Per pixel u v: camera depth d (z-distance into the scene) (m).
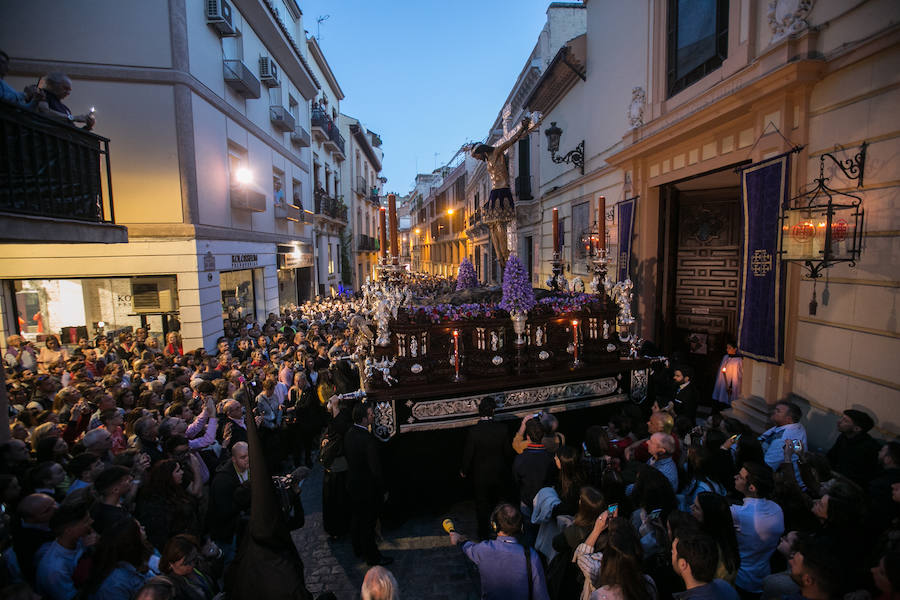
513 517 3.01
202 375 6.52
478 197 27.78
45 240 4.59
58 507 2.93
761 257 5.64
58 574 2.74
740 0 6.03
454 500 5.45
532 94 14.55
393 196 5.26
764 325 5.65
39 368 8.44
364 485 4.39
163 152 9.60
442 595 4.01
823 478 3.48
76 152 5.09
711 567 2.33
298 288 20.66
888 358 4.28
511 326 5.50
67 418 5.11
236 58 12.50
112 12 9.12
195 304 9.92
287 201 17.25
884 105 4.26
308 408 6.46
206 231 10.33
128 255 9.57
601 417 6.00
